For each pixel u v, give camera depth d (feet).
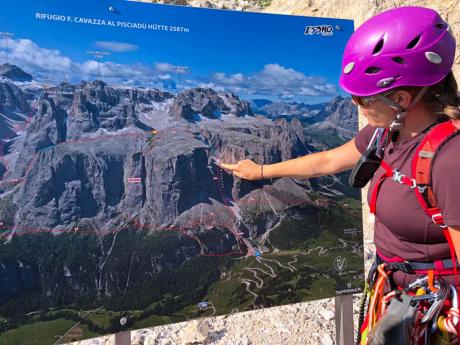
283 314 11.50
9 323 6.10
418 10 4.92
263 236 7.71
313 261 8.13
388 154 5.32
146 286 6.92
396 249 5.36
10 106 6.05
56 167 6.34
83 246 6.50
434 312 4.90
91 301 6.57
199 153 7.24
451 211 4.46
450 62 4.94
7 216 6.05
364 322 5.63
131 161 6.80
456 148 4.49
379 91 4.90
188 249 7.19
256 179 7.61
